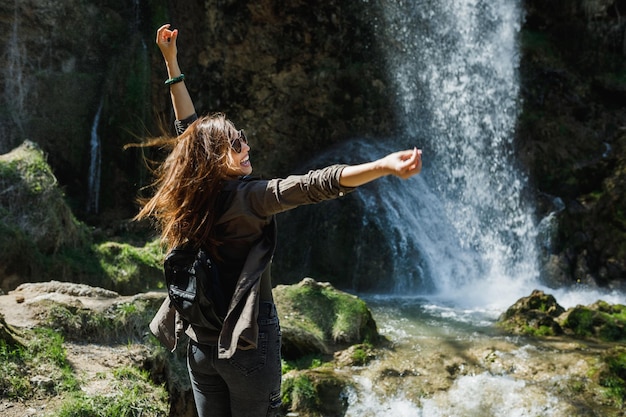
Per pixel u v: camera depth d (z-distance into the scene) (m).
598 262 9.84
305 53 10.88
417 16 11.05
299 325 5.96
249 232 2.14
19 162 7.24
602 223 9.99
